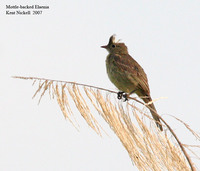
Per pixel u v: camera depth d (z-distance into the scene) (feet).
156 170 18.42
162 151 18.67
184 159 18.61
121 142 19.19
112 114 19.92
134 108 19.83
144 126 19.26
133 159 18.66
